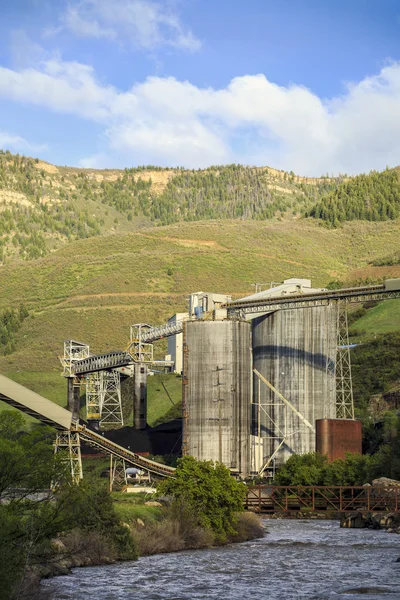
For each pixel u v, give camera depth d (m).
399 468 144.00
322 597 69.50
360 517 130.62
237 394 178.62
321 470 155.25
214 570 84.56
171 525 103.75
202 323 180.00
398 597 68.88
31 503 66.31
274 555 96.00
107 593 71.38
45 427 69.00
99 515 91.62
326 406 199.12
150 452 193.12
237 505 113.38
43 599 66.69
